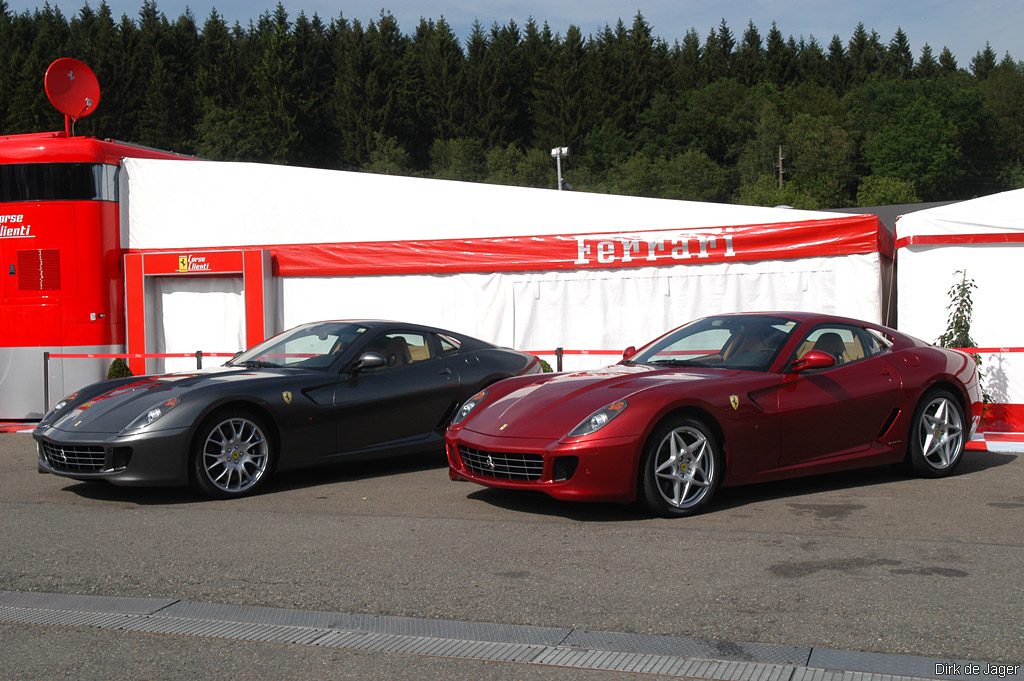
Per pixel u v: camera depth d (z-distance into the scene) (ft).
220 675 9.87
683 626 10.94
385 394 22.82
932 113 248.73
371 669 9.93
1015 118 279.28
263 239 39.37
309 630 11.25
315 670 9.95
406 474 22.91
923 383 20.33
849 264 32.83
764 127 282.77
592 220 36.29
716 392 17.57
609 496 16.39
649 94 320.29
